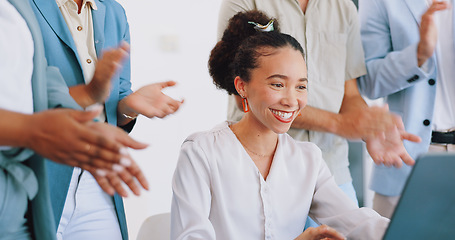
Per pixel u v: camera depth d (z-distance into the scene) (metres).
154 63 3.13
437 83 1.82
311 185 1.20
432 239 0.64
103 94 1.08
